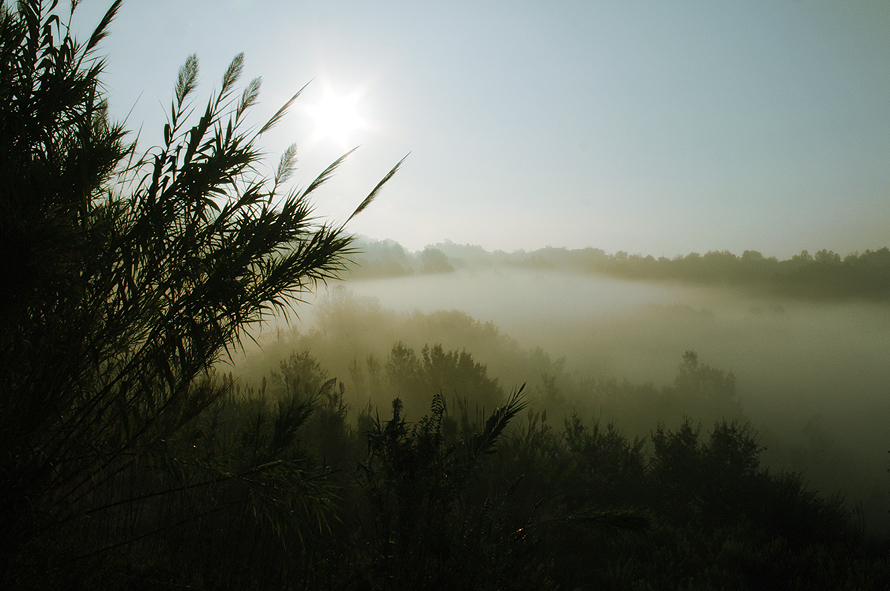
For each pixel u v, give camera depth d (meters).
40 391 2.22
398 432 2.93
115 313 2.47
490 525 2.86
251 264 2.63
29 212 2.12
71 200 2.42
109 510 2.78
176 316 2.58
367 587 2.78
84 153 2.41
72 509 2.54
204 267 2.58
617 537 3.15
